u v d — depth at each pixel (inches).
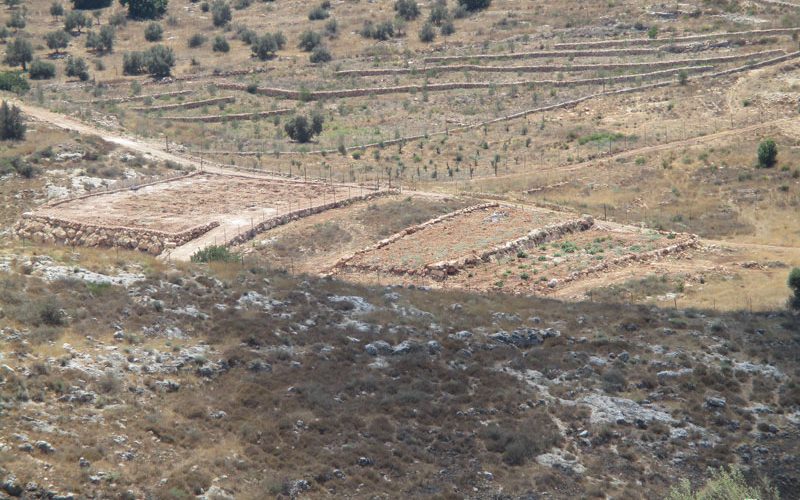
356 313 2196.1
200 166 4212.6
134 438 1609.3
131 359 1808.6
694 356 2140.7
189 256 3002.0
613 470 1766.7
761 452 1845.5
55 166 3941.9
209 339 1950.1
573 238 3363.7
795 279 2657.5
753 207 3826.3
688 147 4375.0
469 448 1769.2
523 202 3823.8
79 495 1446.9
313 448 1691.7
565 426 1872.5
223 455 1621.6
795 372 2102.6
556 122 5044.3
